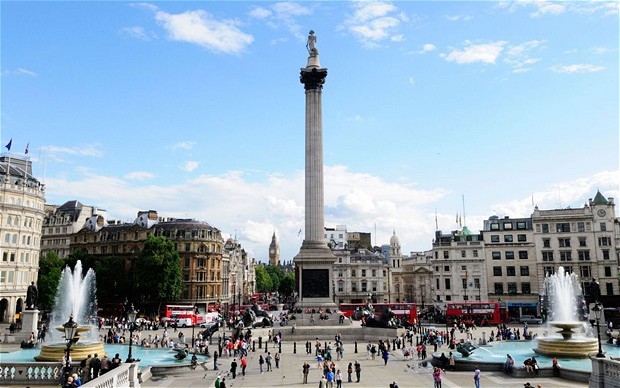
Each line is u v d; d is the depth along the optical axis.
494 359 54.09
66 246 150.75
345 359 58.12
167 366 48.38
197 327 99.38
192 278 130.62
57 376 38.72
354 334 77.75
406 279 167.62
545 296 113.38
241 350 60.50
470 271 122.75
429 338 72.31
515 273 120.19
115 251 138.12
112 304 124.12
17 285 100.81
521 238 121.06
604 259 111.44
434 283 126.38
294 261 87.88
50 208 168.25
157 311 123.00
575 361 52.81
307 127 93.81
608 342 70.12
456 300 122.44
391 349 66.38
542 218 117.44
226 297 150.38
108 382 30.52
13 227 101.06
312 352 64.19
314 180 91.75
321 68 94.50
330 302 86.25
